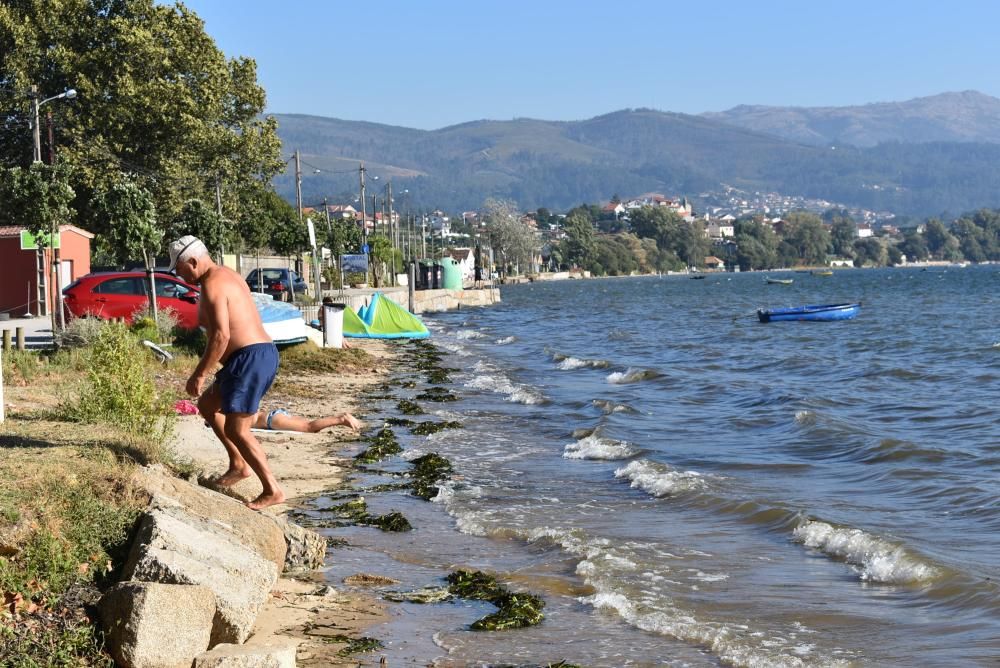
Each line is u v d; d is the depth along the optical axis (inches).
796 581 399.9
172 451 472.1
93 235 1749.5
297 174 2999.5
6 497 318.3
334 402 933.2
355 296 2402.8
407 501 540.7
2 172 1812.3
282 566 381.7
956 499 547.5
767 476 625.6
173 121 1975.9
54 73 1989.4
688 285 6702.8
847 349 1722.4
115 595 281.7
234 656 271.7
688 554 437.7
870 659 315.6
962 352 1589.6
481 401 971.9
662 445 737.6
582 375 1258.0
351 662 306.7
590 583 391.2
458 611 358.6
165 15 2096.5
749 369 1374.3
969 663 311.4
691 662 313.3
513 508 522.3
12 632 270.2
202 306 362.3
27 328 1312.7
